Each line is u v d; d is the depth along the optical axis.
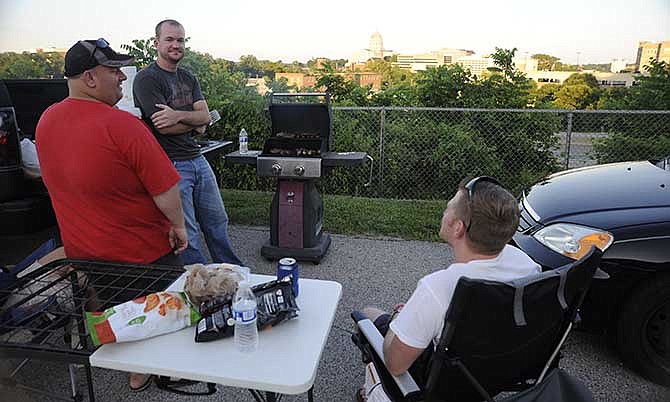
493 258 1.52
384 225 4.91
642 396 2.33
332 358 2.67
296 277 1.81
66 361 1.47
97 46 1.93
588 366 2.55
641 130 6.21
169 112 3.03
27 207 3.46
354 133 6.50
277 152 3.92
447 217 1.57
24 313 1.68
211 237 3.57
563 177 3.35
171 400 2.29
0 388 2.25
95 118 1.93
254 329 1.46
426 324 1.44
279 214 3.96
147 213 2.14
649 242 2.33
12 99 4.34
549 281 1.40
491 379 1.59
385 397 1.64
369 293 3.47
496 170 6.34
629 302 2.37
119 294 1.79
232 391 2.37
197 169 3.33
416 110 6.32
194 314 1.60
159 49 3.12
